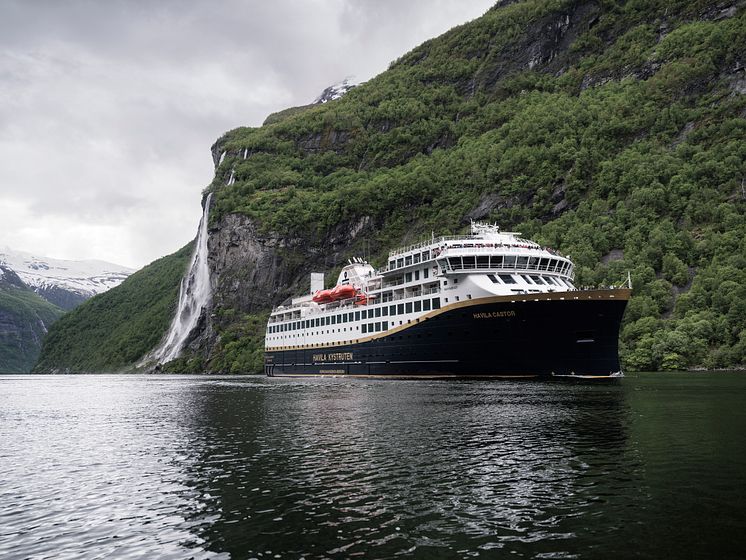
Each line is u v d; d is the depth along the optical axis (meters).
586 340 56.12
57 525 15.26
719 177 138.62
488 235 70.94
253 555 12.74
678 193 139.50
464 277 64.50
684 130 164.88
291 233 194.88
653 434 24.58
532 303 57.41
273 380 90.88
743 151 141.62
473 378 63.66
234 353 168.75
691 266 120.12
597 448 21.94
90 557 13.02
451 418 31.17
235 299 192.12
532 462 19.97
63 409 47.06
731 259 111.31
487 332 61.50
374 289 83.12
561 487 16.78
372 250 191.75
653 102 179.38
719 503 14.93
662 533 13.02
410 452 22.39
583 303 55.09
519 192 176.75
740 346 91.25
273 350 106.06
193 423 34.28
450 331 65.19
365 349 79.25
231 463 21.83
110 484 19.36
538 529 13.55
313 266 192.62
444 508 15.34
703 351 94.56
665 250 123.56
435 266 68.38
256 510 15.85
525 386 51.22
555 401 38.12
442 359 66.50
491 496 16.20
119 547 13.54
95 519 15.66
